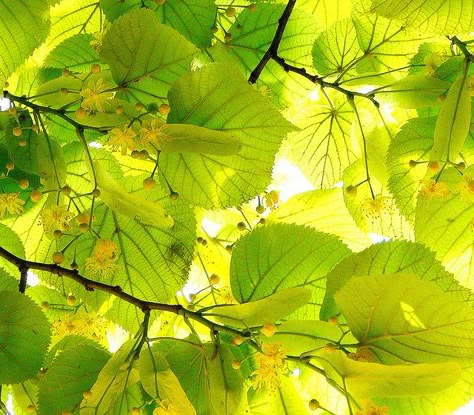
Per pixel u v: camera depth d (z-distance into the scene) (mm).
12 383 861
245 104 860
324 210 978
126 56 874
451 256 907
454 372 781
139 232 916
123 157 963
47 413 859
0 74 898
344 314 817
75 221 919
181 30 952
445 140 887
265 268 862
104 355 873
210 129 845
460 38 969
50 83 908
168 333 967
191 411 828
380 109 981
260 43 997
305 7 1025
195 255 981
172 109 863
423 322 809
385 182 962
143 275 915
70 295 934
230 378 840
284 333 833
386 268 840
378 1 908
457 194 901
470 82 889
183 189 877
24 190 926
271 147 864
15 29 895
